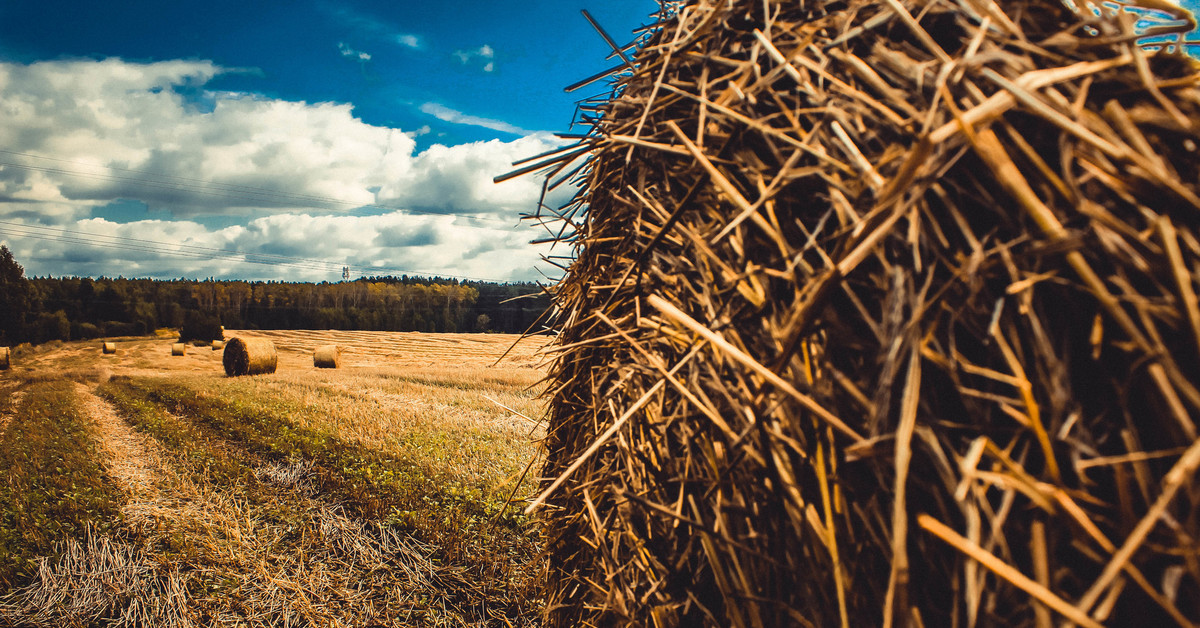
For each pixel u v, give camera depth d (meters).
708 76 1.49
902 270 1.00
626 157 1.79
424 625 3.56
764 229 1.24
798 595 1.16
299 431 9.59
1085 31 1.05
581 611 2.11
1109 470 0.86
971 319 0.96
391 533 4.87
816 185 1.17
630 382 1.74
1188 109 0.93
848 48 1.20
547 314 2.55
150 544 5.10
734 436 1.28
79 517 5.75
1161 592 0.79
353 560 4.47
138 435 11.06
